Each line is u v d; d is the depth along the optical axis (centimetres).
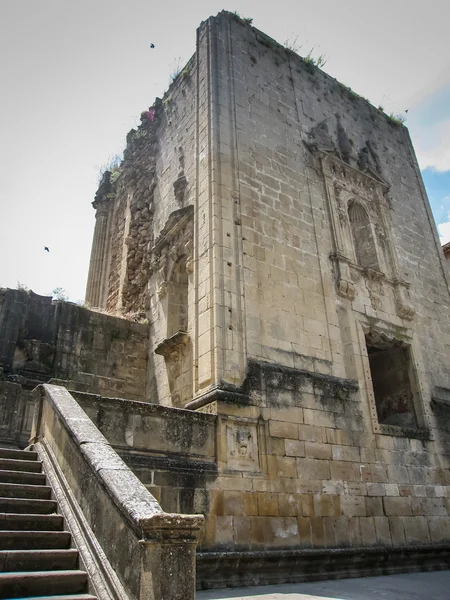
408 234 2030
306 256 1553
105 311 2070
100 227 2583
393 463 1402
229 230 1384
